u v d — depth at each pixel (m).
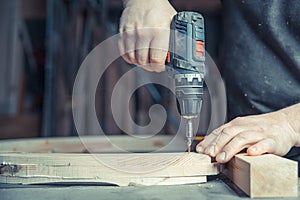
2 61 2.91
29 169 0.79
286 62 1.01
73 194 0.70
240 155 0.75
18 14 2.91
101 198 0.67
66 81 2.19
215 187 0.75
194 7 2.50
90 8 2.05
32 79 2.93
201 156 0.80
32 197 0.68
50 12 2.28
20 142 1.20
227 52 1.12
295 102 1.00
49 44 2.28
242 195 0.69
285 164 0.67
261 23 1.02
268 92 1.03
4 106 2.86
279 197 0.67
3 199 0.67
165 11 0.87
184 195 0.69
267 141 0.76
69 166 0.77
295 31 0.99
